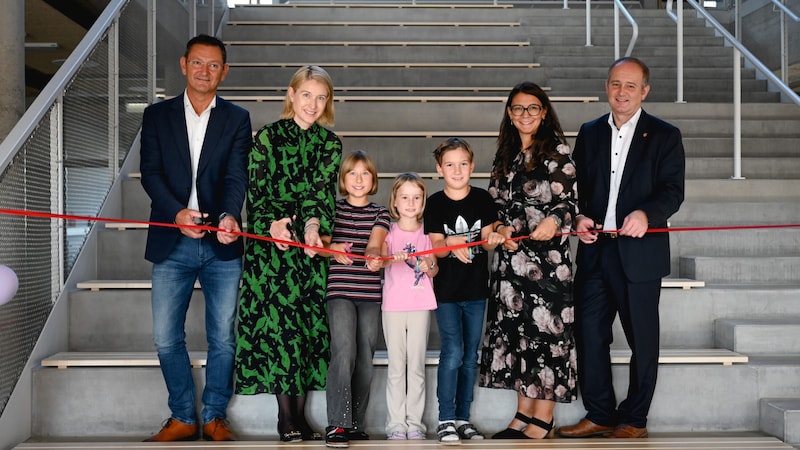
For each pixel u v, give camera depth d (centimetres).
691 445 262
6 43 419
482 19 682
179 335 272
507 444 262
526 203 273
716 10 687
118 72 371
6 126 420
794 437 270
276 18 676
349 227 277
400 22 662
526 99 272
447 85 569
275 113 445
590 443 264
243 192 276
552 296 269
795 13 558
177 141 273
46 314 293
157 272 270
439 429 269
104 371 281
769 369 289
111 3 371
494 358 274
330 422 260
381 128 455
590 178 283
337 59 603
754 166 434
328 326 273
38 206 285
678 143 277
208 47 270
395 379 271
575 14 680
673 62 606
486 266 278
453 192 277
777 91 561
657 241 274
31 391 278
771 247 368
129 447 258
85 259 327
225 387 275
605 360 281
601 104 456
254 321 265
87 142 331
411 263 273
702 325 327
